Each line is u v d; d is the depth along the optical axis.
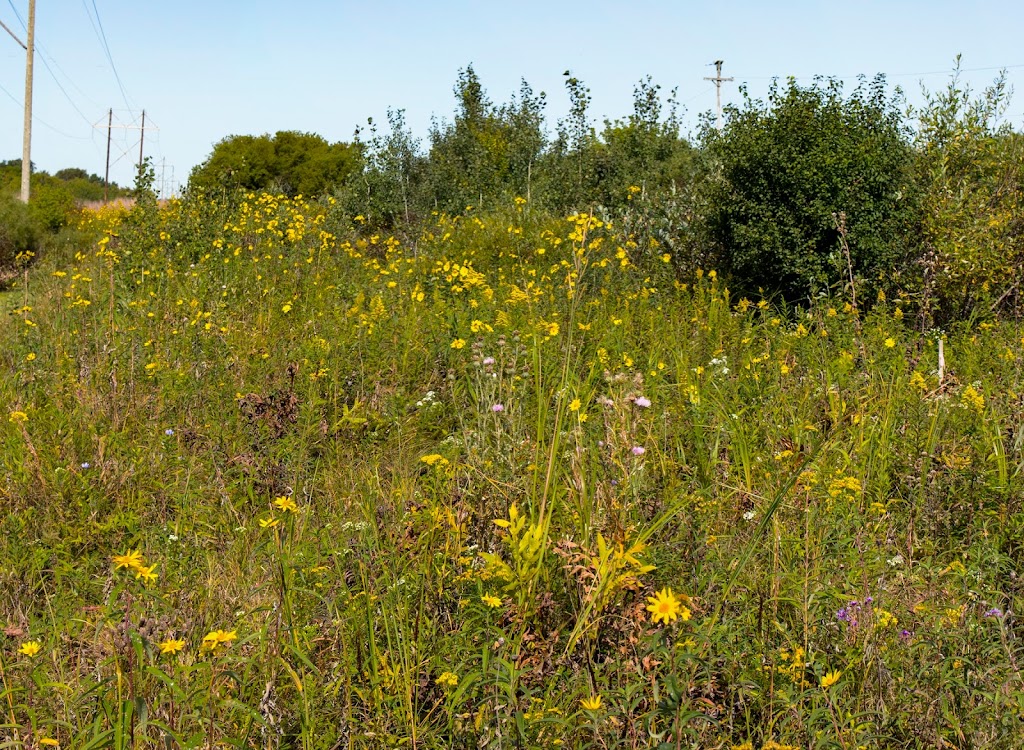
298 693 2.80
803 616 3.08
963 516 4.17
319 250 10.98
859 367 6.78
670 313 8.31
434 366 6.58
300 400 5.55
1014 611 3.46
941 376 6.12
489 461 4.13
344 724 2.65
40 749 2.56
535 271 9.41
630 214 11.27
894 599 3.34
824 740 2.53
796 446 4.17
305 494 4.63
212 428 5.36
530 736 2.54
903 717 2.76
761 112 9.54
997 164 9.54
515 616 3.03
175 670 2.71
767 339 7.39
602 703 2.62
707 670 2.73
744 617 3.06
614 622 2.89
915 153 9.70
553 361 5.75
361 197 16.81
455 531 3.38
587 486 3.50
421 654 2.86
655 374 5.81
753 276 9.40
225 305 8.25
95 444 5.05
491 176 17.41
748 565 3.47
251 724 2.73
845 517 3.77
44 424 5.20
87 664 3.13
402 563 3.26
